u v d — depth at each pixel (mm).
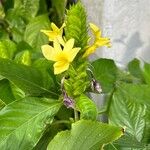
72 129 247
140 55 402
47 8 554
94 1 390
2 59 271
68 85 270
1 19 523
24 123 271
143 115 305
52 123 294
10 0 544
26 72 274
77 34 259
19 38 504
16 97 308
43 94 287
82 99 270
